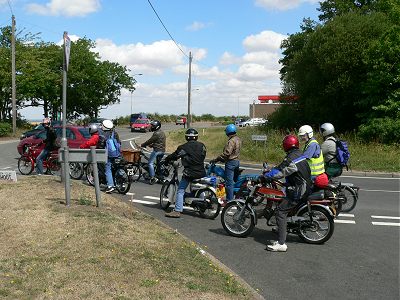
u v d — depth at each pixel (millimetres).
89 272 4879
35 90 46469
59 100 58000
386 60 25547
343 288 5324
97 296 4301
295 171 6641
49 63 53188
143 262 5312
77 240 5926
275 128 32781
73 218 6973
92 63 59469
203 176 8852
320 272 5875
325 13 40250
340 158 8875
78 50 58438
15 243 5824
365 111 28078
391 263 6301
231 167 9250
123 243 5953
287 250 6859
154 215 9039
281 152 21219
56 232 6254
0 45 47219
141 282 4691
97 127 11164
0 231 6352
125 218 7547
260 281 5500
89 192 9609
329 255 6633
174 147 29062
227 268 5762
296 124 33844
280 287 5312
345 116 30797
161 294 4434
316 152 7402
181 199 8875
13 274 4809
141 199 10672
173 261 5504
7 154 22156
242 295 4664
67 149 7910
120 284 4605
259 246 7039
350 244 7254
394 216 9445
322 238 7199
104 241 5934
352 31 27734
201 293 4551
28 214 7188
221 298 4492
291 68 33375
